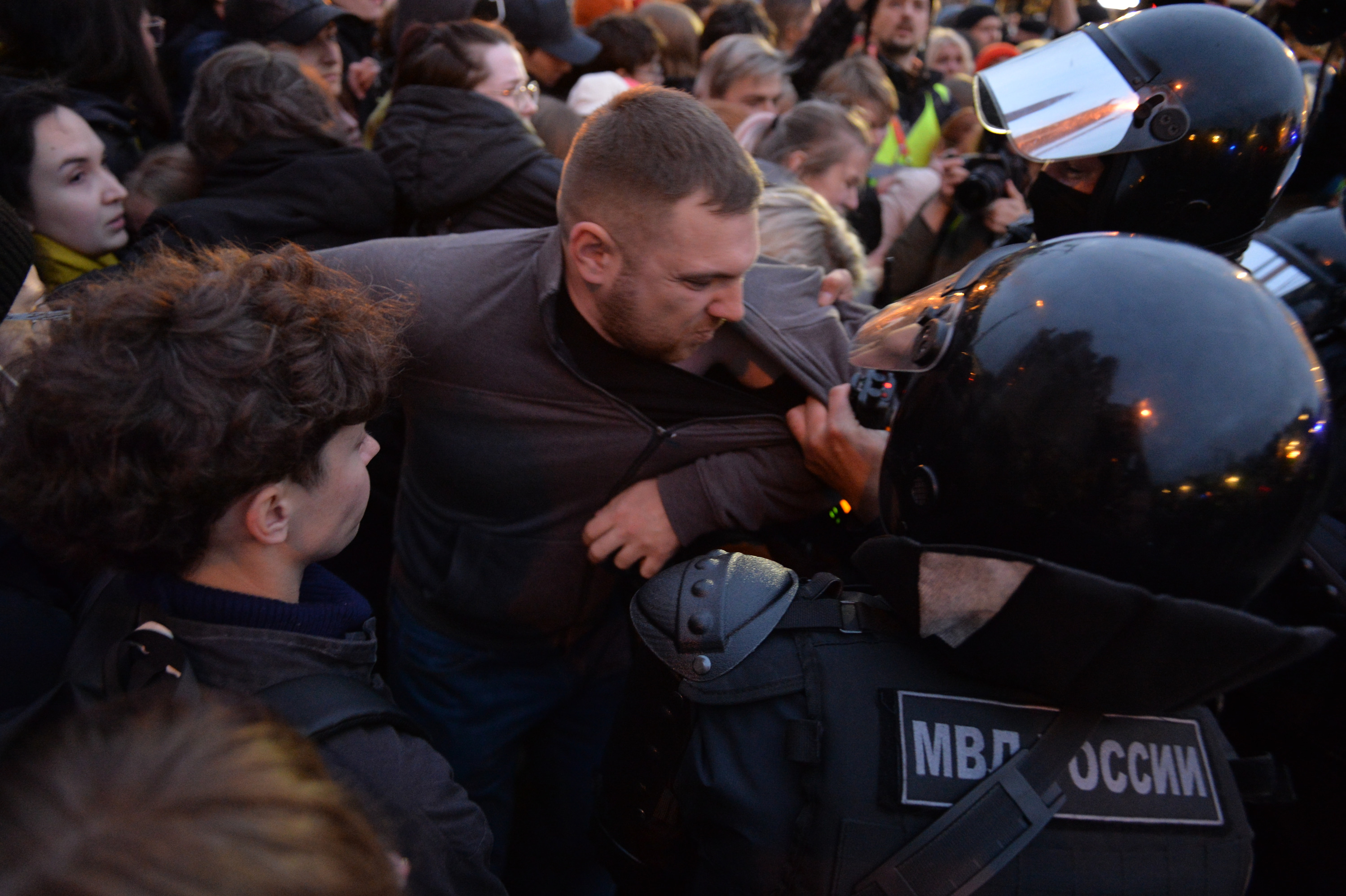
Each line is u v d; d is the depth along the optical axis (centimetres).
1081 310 65
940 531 71
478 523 127
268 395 65
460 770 144
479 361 114
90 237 151
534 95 189
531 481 121
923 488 72
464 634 137
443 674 139
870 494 113
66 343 65
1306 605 110
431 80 167
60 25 176
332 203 157
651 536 120
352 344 72
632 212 97
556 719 153
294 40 232
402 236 179
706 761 70
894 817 64
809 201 143
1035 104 113
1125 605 58
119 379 62
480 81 166
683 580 79
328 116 165
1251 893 126
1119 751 67
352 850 34
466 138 161
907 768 65
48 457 64
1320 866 115
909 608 66
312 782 35
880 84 266
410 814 65
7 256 101
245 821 30
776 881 66
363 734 65
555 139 203
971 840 63
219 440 63
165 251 79
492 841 74
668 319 104
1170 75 107
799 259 139
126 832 28
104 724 34
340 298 75
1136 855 65
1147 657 60
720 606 74
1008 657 63
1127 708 64
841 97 263
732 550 125
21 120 140
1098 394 62
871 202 210
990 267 80
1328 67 167
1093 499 62
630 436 117
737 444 121
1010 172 233
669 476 121
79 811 29
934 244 238
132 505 63
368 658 73
